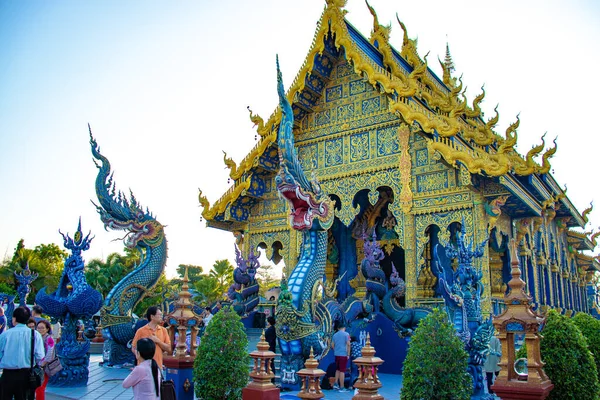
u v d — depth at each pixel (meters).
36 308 12.29
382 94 21.56
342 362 14.17
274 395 9.21
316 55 22.66
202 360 10.02
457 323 11.56
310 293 14.02
